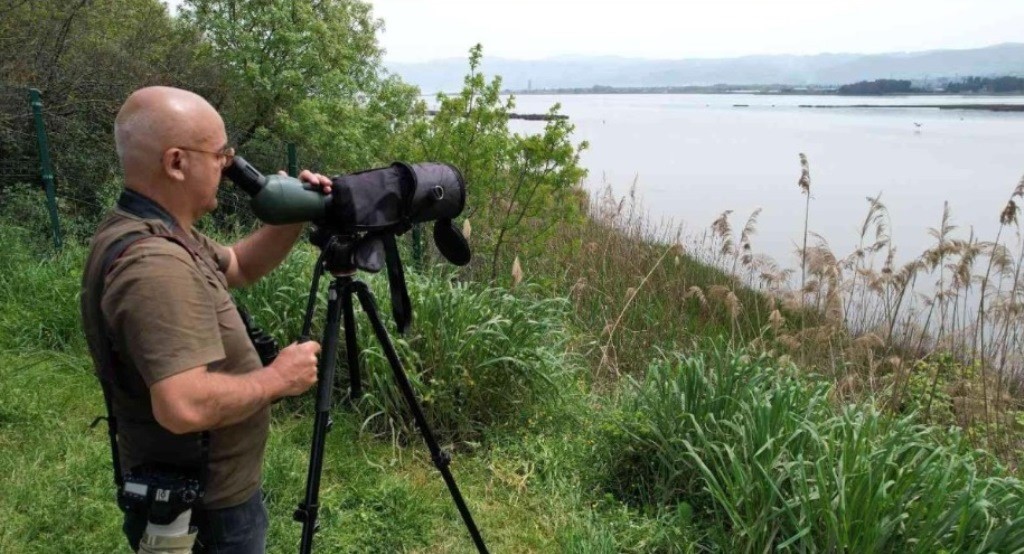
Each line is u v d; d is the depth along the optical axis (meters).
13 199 7.52
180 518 1.70
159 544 1.68
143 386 1.68
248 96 9.72
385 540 3.28
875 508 2.79
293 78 9.37
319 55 9.77
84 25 9.58
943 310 5.86
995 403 4.88
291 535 3.21
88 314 1.66
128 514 1.84
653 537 3.34
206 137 1.71
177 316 1.55
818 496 2.96
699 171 33.22
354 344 2.46
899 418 3.86
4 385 4.20
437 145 6.79
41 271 5.68
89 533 3.13
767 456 3.26
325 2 10.23
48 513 3.19
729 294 5.71
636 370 5.74
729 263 8.12
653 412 3.92
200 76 10.53
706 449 3.47
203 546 1.85
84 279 1.67
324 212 2.08
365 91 10.50
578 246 7.31
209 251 2.04
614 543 3.27
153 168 1.66
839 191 25.94
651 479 3.87
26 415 3.97
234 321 1.79
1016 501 2.94
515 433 4.29
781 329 6.03
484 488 3.82
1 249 5.89
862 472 2.90
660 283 7.30
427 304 4.36
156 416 1.55
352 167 9.59
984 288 5.28
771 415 3.43
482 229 7.00
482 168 6.70
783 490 3.19
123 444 1.82
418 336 4.25
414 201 2.21
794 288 6.43
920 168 33.62
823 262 5.65
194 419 1.55
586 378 5.42
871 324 6.28
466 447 4.19
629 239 8.77
